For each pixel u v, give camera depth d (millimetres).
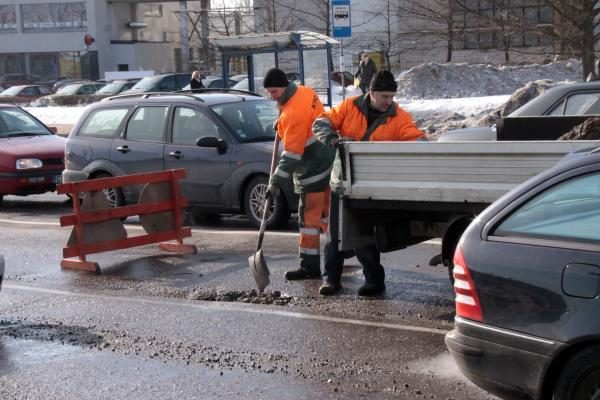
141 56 84062
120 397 6875
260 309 9305
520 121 10070
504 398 5645
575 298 5195
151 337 8453
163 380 7227
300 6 61062
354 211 9250
